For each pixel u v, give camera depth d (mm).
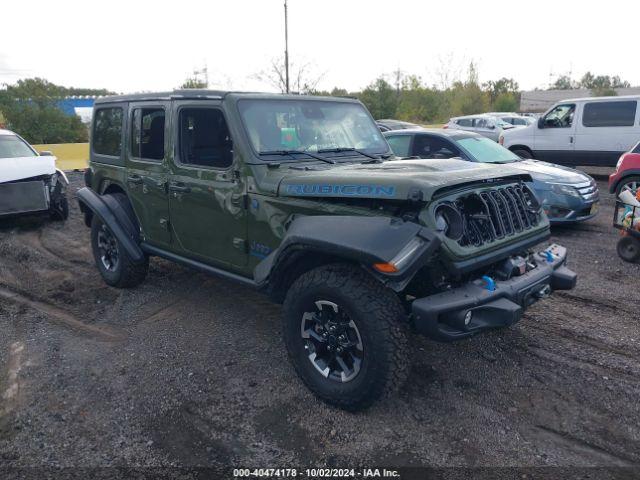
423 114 43281
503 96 49500
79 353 4172
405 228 2934
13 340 4445
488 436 3080
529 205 3896
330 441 3061
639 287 5473
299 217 3428
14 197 8164
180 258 4625
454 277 3215
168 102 4398
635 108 11648
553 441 3027
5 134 9531
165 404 3457
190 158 4309
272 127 4004
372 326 2990
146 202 4789
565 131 12539
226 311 4910
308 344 3441
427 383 3635
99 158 5430
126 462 2926
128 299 5242
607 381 3621
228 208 3934
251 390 3592
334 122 4469
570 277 3697
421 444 3020
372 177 3199
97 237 5582
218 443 3066
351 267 3197
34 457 2988
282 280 3637
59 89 38812
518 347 4129
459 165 3703
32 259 6758
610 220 8781
